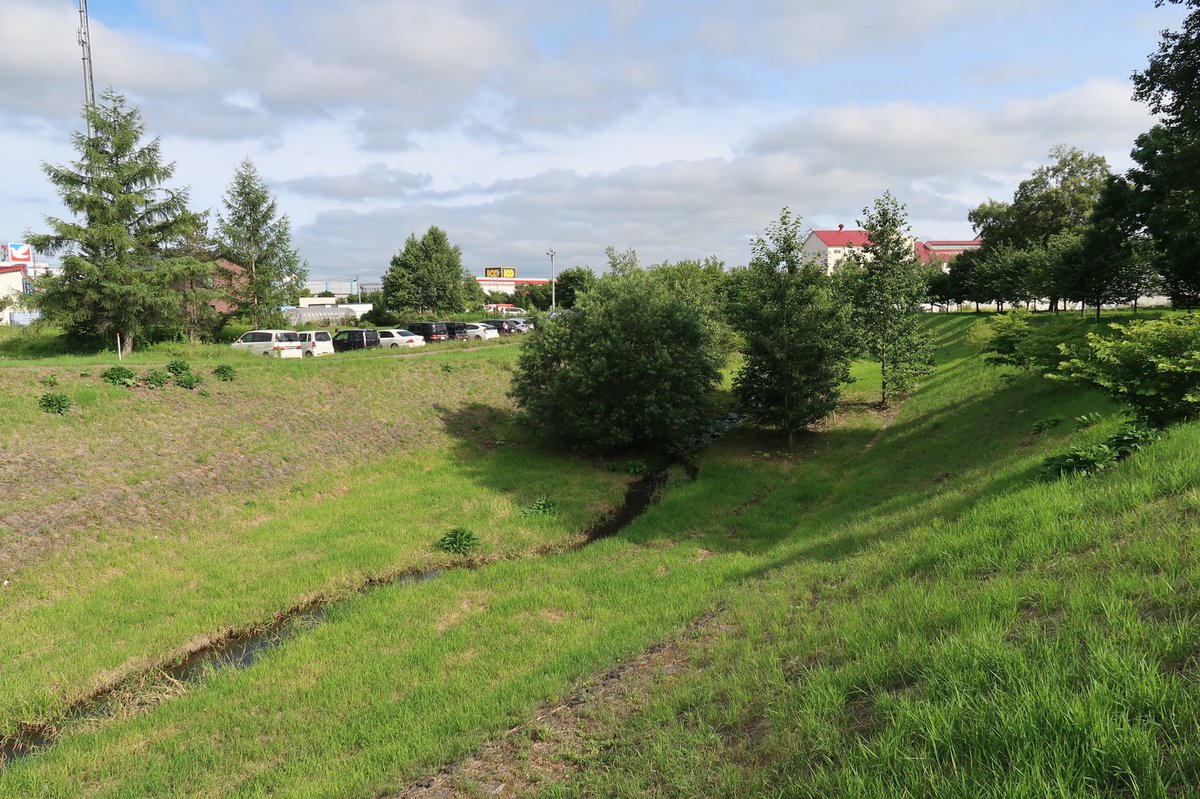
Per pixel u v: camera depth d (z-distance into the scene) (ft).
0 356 95.25
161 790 17.95
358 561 36.55
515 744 16.67
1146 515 17.61
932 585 18.52
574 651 23.59
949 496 30.83
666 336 60.39
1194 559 13.80
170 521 40.47
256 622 30.55
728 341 92.32
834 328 59.72
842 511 40.83
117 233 95.09
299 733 20.42
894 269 73.36
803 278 60.44
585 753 15.20
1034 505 21.61
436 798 14.94
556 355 61.77
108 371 55.57
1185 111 64.54
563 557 37.04
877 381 92.89
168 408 54.44
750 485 50.93
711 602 26.20
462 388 81.87
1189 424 25.64
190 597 32.17
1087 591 13.87
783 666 16.47
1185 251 70.95
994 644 12.46
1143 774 8.15
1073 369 34.99
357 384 72.84
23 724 23.26
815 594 22.56
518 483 52.31
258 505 45.27
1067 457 25.44
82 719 23.06
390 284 209.67
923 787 9.14
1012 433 45.29
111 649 27.40
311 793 16.25
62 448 44.52
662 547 38.58
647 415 57.82
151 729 21.77
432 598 31.30
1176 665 10.37
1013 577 16.70
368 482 52.65
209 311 112.88
